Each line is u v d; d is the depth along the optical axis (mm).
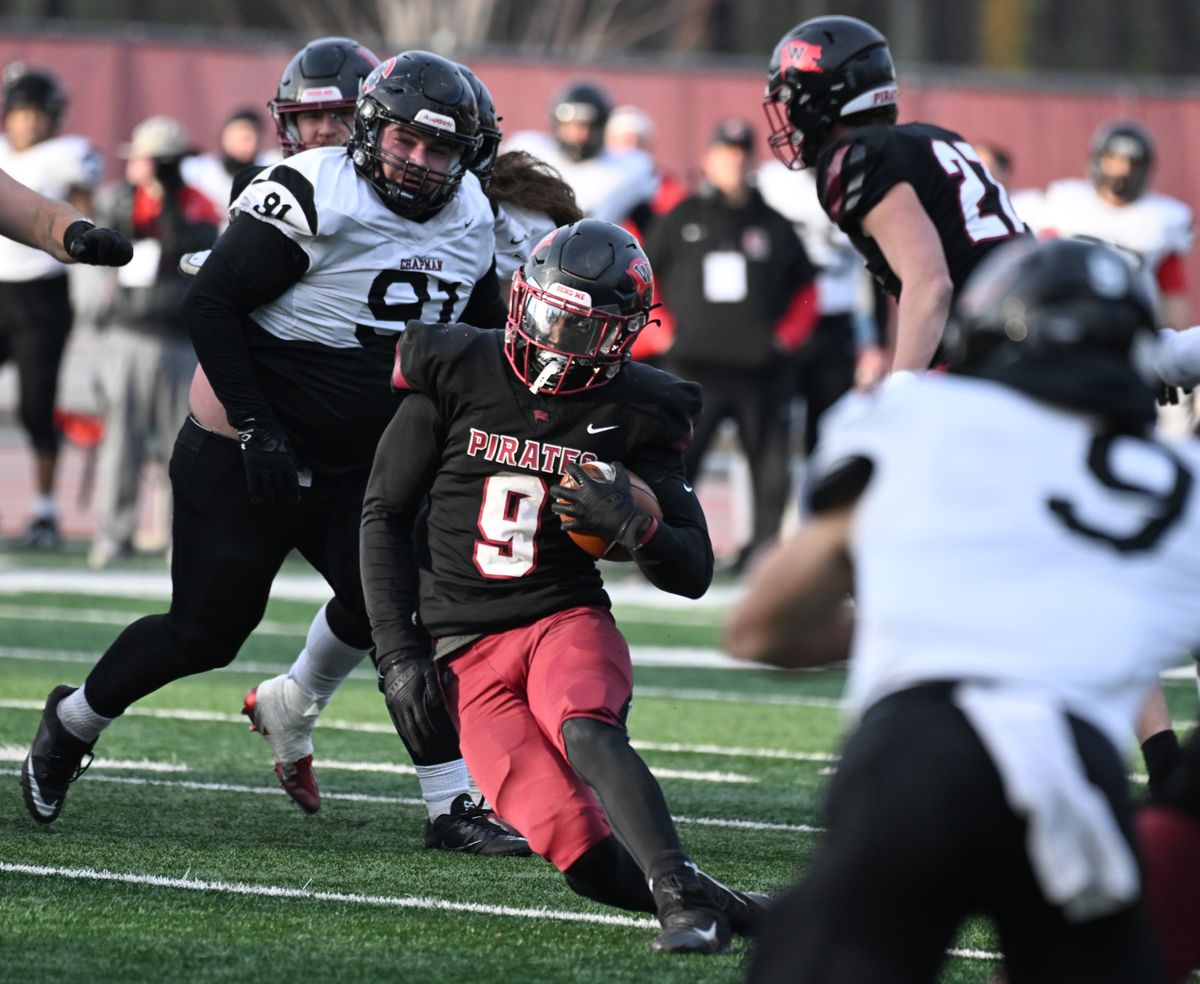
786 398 40531
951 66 105000
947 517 9125
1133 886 8727
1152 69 104188
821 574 9555
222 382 16859
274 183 16938
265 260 16859
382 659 14172
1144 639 9094
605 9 113625
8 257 42094
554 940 13961
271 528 17359
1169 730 17000
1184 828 10656
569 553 14297
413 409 14578
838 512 9445
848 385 41781
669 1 115312
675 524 14148
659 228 39938
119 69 60125
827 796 9250
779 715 26562
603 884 13641
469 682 14258
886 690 9211
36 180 41344
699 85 61250
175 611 17562
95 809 18672
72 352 62469
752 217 39531
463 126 16703
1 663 28641
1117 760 8984
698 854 17375
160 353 40062
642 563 13805
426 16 105875
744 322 39500
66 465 62469
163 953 13250
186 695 26625
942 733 8852
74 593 36781
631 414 14258
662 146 61281
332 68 18453
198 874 15883
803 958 8812
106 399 40656
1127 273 9555
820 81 18359
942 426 9266
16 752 21594
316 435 17406
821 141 18734
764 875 16562
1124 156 36688
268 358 17297
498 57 60844
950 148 17875
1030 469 9164
